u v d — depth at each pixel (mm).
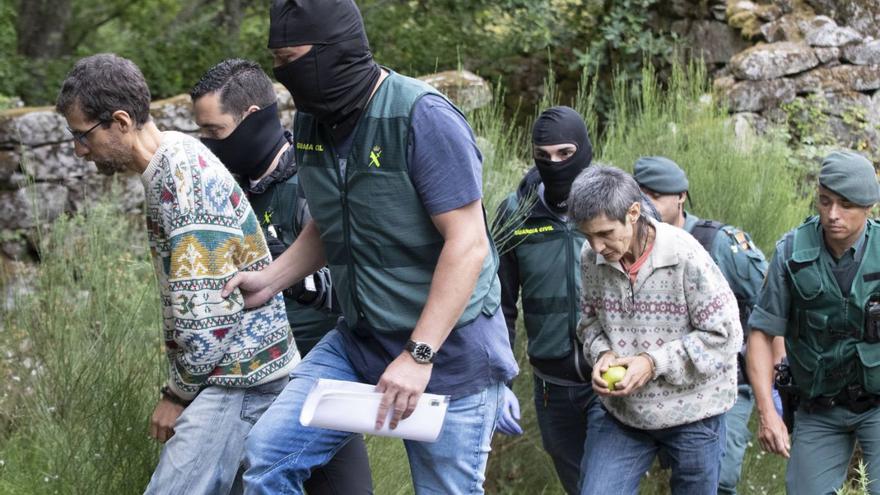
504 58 10789
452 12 10867
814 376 4277
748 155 6836
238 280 3242
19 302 4551
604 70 10641
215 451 3312
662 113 7219
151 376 4188
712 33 9883
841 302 4156
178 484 3279
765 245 6363
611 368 3906
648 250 3936
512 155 6246
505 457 5594
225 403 3324
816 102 8750
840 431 4344
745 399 4887
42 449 4227
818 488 4340
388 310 3072
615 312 4004
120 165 3209
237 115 3842
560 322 4461
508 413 3877
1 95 8180
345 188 3033
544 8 10828
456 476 3150
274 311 3381
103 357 4160
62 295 4391
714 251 4852
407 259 3037
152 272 4629
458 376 3090
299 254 3385
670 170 4961
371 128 2984
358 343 3193
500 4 10859
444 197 2936
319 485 3496
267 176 3887
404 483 4562
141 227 7039
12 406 4508
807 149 8281
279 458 3084
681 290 3914
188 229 3150
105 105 3105
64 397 4117
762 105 8805
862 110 8734
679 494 4145
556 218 4457
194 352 3207
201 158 3215
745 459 5750
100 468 4020
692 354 3861
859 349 4168
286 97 7977
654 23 10406
